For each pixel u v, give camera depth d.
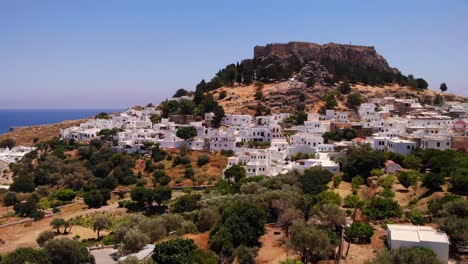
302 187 127.00
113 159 196.62
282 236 100.62
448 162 124.94
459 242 81.75
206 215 113.56
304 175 136.50
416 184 120.00
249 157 173.75
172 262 83.19
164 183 175.25
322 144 181.75
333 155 162.75
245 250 86.88
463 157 128.75
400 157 145.12
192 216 121.69
